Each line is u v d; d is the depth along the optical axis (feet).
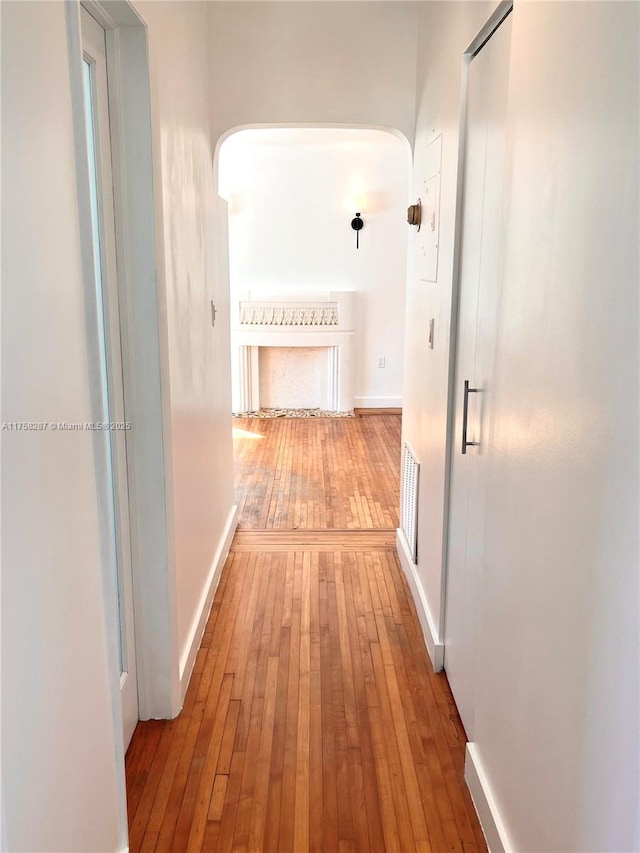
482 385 6.28
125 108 5.98
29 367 3.48
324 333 21.80
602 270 3.49
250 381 22.24
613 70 3.34
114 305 6.17
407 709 7.46
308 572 10.85
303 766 6.59
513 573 5.03
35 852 3.67
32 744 3.61
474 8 6.36
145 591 6.94
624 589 3.27
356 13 9.78
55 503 3.84
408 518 10.63
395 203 21.56
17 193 3.32
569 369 3.94
